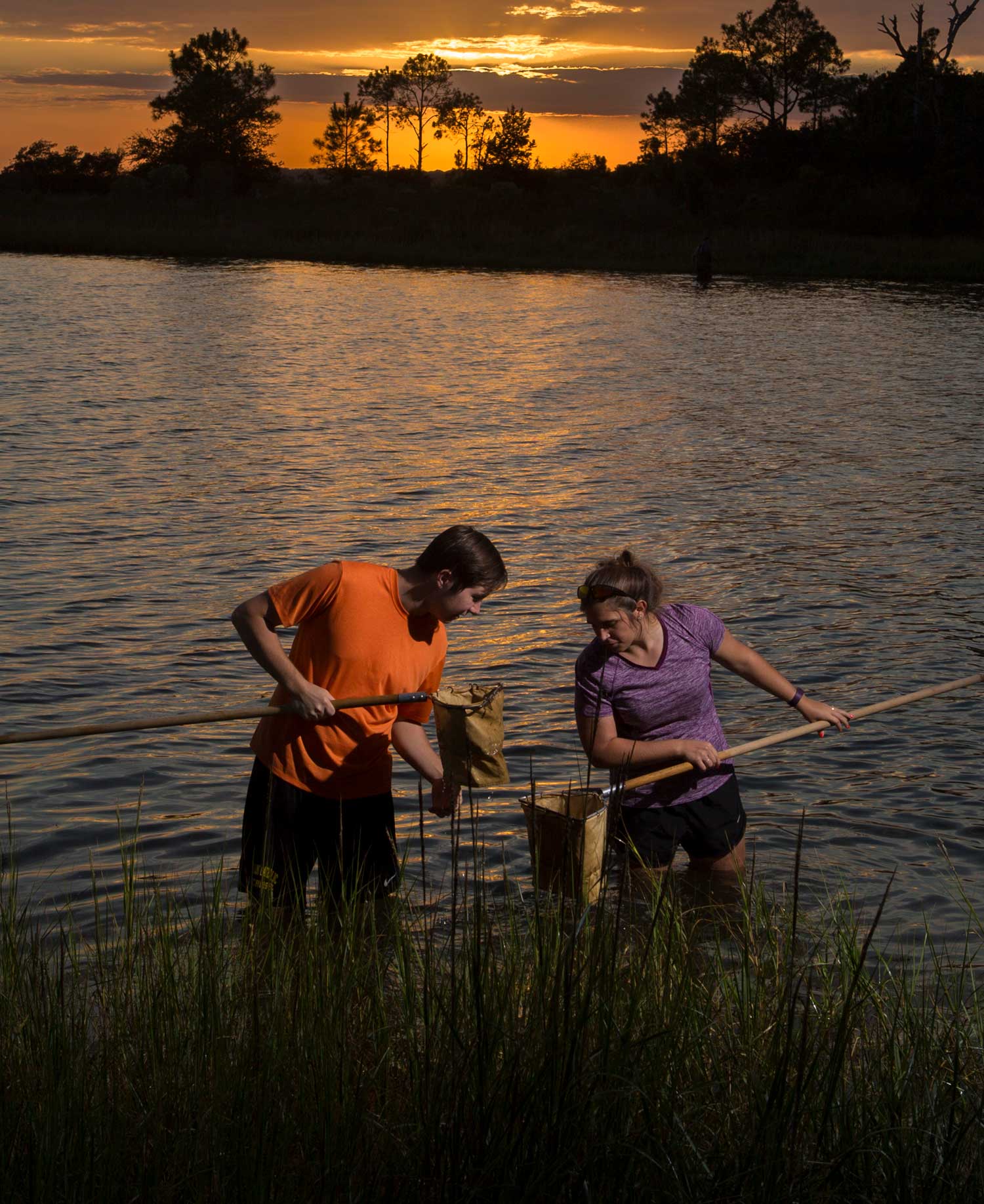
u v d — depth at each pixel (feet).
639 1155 9.34
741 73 328.29
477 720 13.28
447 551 14.46
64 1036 10.68
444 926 14.34
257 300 131.95
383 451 52.70
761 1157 9.33
